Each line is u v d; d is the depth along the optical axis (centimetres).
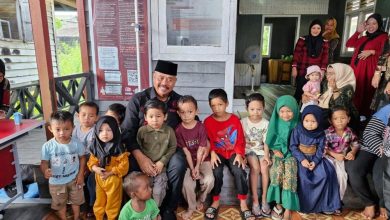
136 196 152
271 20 888
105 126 170
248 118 220
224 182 211
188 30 304
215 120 208
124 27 306
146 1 295
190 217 196
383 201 184
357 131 232
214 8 297
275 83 851
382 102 232
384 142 175
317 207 195
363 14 588
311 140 197
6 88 258
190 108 190
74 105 301
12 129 187
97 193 179
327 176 191
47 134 230
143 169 179
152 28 302
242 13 768
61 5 626
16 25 466
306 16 766
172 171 180
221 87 313
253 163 199
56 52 554
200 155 192
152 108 178
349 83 232
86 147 204
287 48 910
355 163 192
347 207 209
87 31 315
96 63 320
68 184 186
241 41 789
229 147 204
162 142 187
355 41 328
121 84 324
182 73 311
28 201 217
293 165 192
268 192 195
